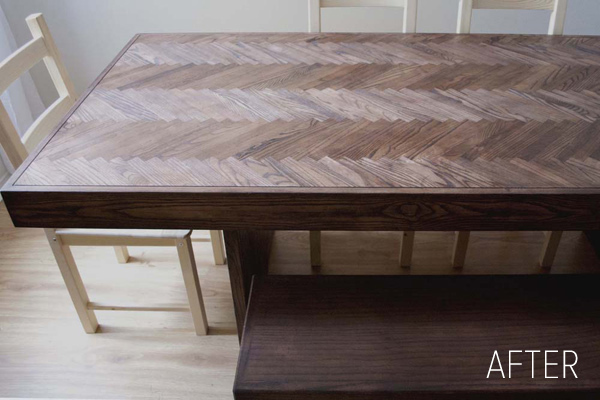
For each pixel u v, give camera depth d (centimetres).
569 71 164
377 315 130
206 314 186
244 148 127
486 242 213
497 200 112
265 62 172
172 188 114
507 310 131
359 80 159
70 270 162
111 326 182
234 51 181
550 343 122
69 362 169
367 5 201
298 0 259
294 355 121
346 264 205
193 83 159
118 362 169
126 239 156
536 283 138
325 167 119
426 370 117
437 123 136
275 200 113
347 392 113
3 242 219
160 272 202
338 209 114
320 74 163
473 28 270
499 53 177
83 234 154
